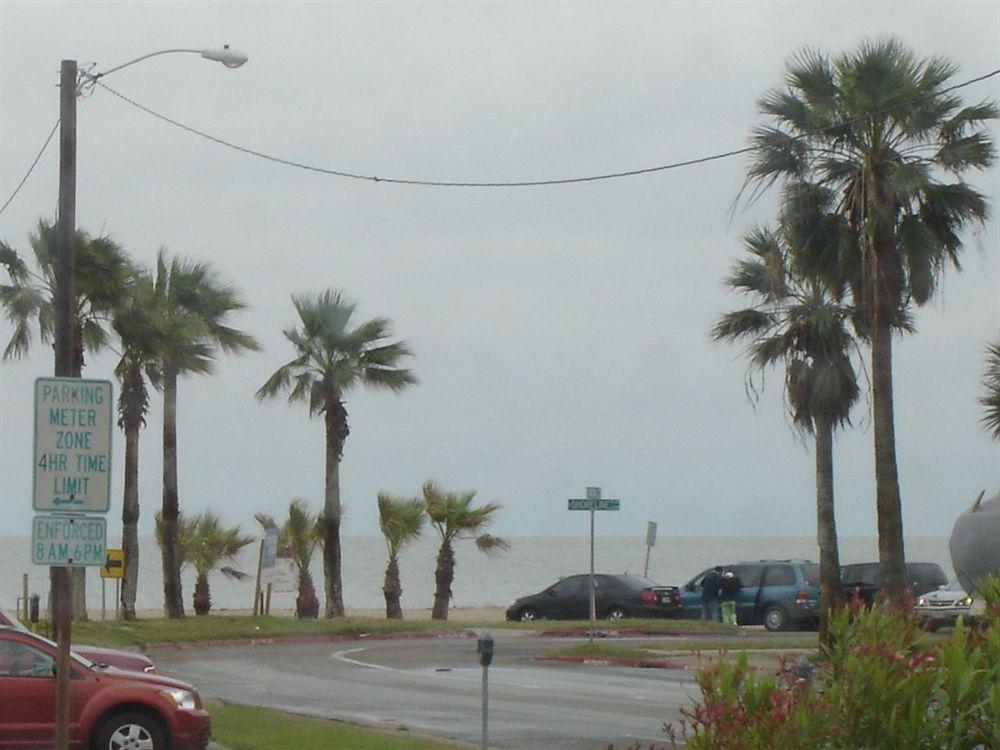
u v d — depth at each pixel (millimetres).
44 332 37312
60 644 11844
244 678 28094
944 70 27188
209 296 43594
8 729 15234
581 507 32438
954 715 7320
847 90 27234
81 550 11469
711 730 7621
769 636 38219
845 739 7414
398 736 17656
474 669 30031
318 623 41469
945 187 27328
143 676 16000
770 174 28281
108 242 37875
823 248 28016
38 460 11391
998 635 7766
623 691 24828
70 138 15711
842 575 40906
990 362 35688
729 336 33031
